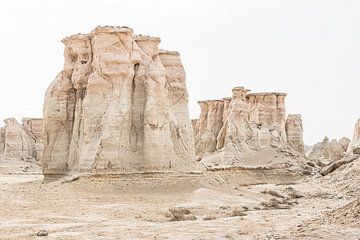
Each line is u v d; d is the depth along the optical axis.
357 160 53.91
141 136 41.00
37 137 82.25
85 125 40.78
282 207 34.66
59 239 21.50
